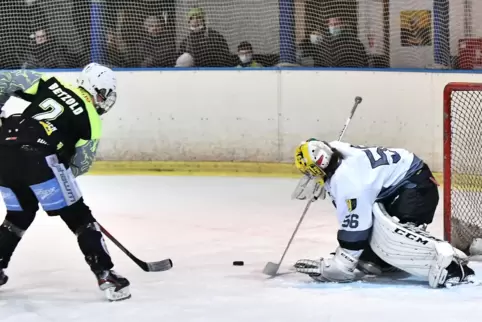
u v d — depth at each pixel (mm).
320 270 6953
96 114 6387
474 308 5934
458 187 11250
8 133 6168
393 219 6750
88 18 16953
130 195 13312
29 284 6977
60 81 6500
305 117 16359
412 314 5758
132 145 16688
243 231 9984
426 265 6688
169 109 16594
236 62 17234
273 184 14758
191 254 8500
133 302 6207
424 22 17172
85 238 6234
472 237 8617
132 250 8719
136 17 17062
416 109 16219
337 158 6664
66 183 6188
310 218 11039
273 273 7285
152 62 17172
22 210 6477
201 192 13695
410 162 6906
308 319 5633
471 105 12859
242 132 16500
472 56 17188
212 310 5918
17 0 16812
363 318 5652
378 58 17328
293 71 16297
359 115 16328
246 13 17969
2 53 17016
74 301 6277
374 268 7270
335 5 16906
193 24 17047
